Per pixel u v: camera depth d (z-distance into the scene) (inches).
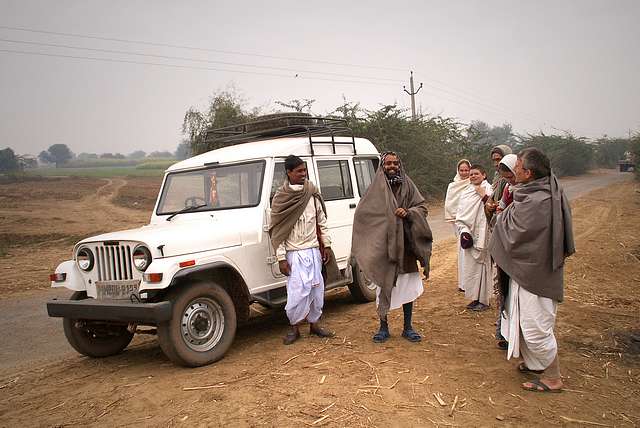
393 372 178.1
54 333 273.4
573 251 157.5
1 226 789.2
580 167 2110.0
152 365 206.2
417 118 1125.7
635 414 147.1
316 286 216.8
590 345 202.2
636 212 714.2
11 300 351.9
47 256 547.8
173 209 255.1
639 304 258.4
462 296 285.7
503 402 154.9
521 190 160.9
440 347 203.2
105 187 1902.1
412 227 204.2
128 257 193.9
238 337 238.4
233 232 213.0
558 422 142.6
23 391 187.2
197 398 164.4
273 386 169.8
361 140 315.3
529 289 157.0
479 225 251.4
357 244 209.3
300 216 209.6
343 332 229.9
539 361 163.0
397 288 209.0
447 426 141.4
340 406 153.8
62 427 152.0
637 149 1481.3
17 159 4089.6
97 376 198.4
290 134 282.7
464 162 273.3
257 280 219.9
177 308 188.5
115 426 150.0
